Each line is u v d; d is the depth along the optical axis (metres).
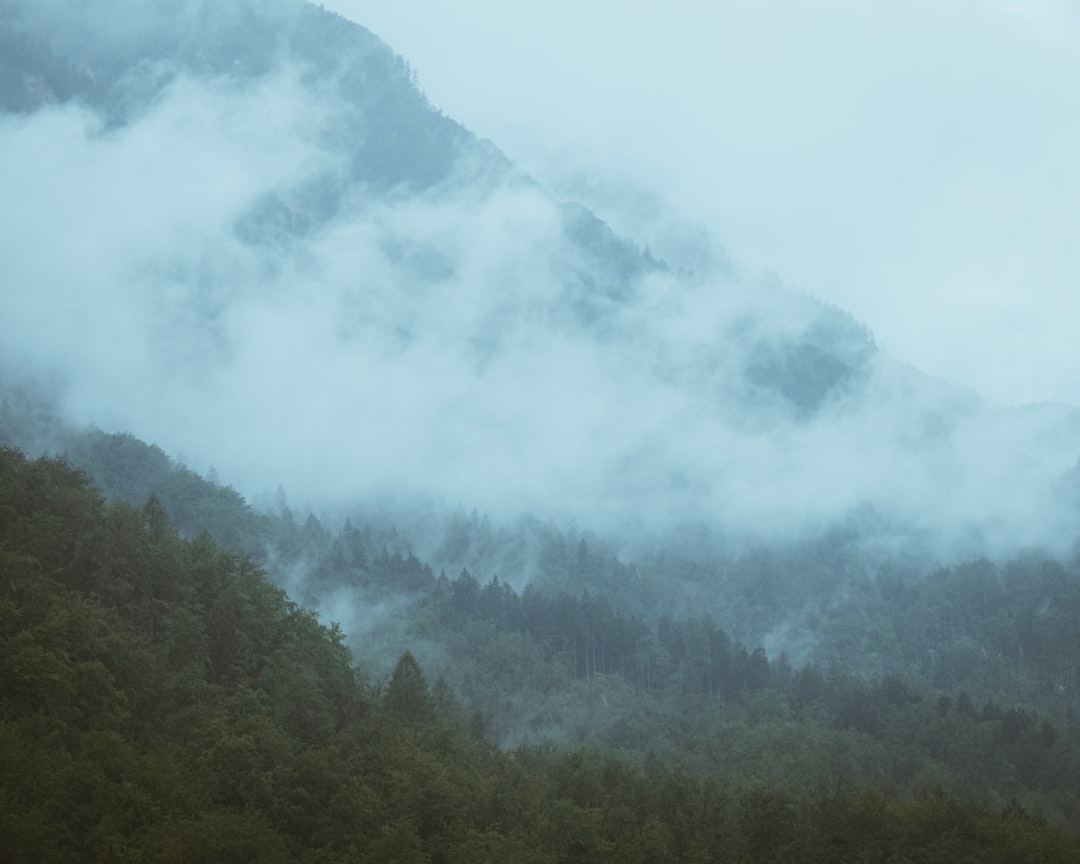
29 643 73.19
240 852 66.19
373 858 72.25
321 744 87.12
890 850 90.06
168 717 79.44
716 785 110.81
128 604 88.19
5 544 85.25
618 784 103.50
